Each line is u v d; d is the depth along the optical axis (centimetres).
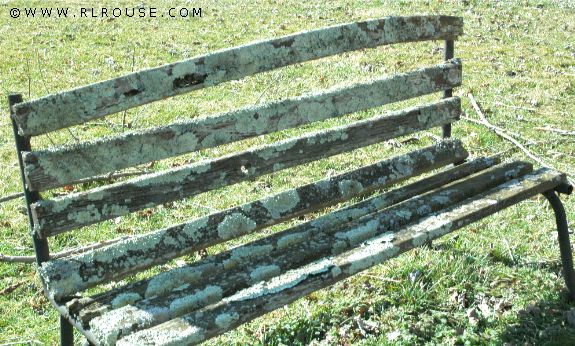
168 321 257
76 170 274
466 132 659
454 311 373
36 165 265
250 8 1219
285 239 317
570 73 874
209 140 308
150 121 681
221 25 1092
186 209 504
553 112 727
